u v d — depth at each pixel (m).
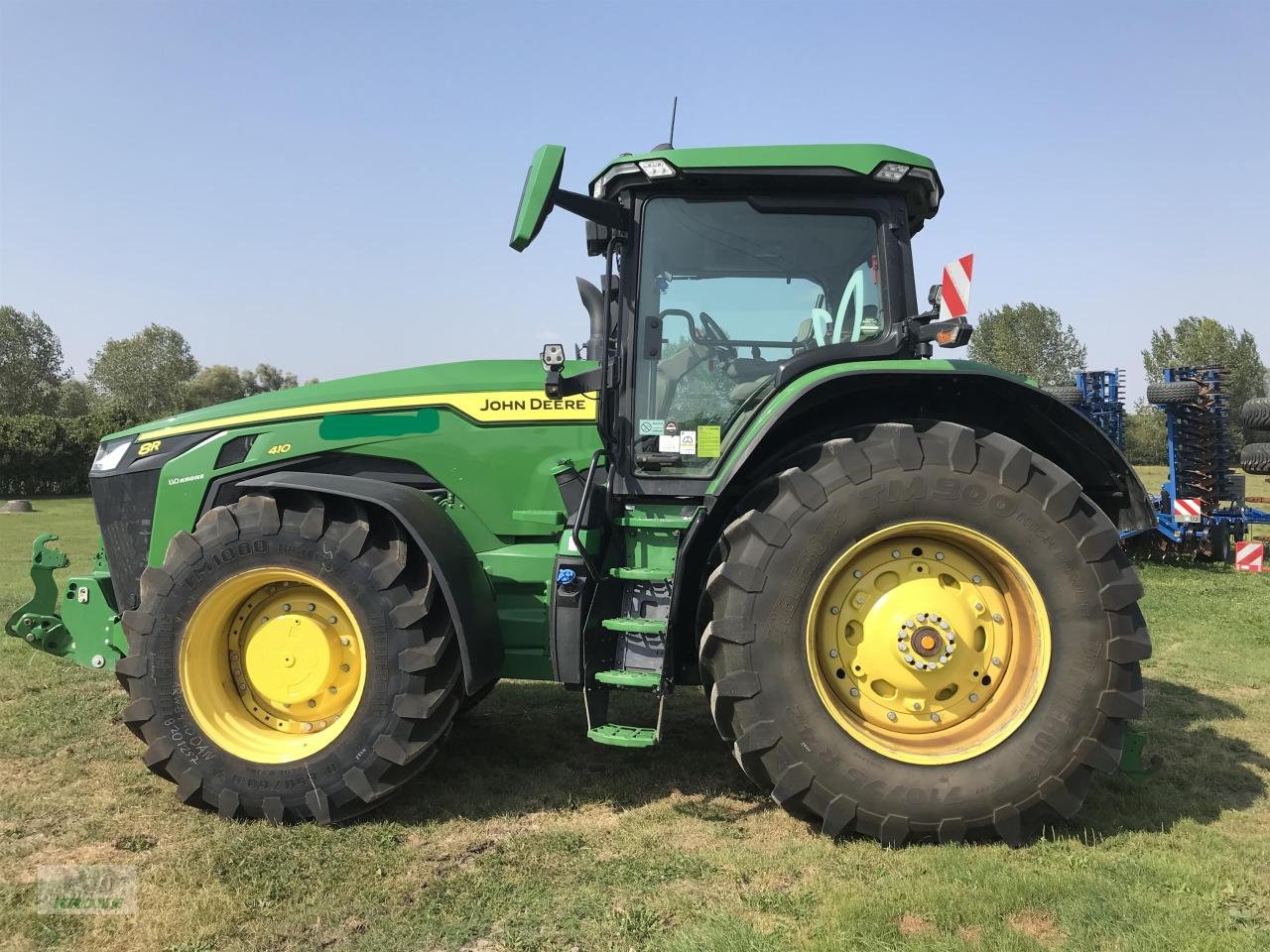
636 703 4.67
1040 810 2.86
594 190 3.46
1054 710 2.84
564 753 3.87
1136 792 3.33
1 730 4.11
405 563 3.14
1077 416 3.10
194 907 2.46
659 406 3.35
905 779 2.82
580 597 3.14
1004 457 2.88
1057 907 2.43
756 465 3.21
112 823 3.07
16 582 8.89
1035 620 2.90
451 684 3.16
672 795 3.38
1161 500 11.93
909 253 3.41
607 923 2.40
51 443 30.28
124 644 3.84
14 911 2.45
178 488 3.71
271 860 2.79
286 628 3.23
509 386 3.73
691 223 3.39
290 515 3.18
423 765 3.15
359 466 3.76
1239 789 3.43
